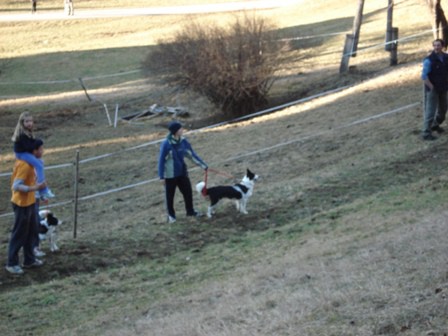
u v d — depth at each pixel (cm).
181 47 2694
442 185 1366
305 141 1964
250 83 2639
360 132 1923
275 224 1373
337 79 2700
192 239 1336
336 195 1474
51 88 3784
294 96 2716
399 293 796
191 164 1978
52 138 2664
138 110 3022
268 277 1030
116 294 1100
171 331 857
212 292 1023
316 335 721
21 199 1175
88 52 4500
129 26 5222
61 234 1448
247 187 1440
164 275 1170
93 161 2284
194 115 2839
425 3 2456
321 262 1033
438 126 1712
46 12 6144
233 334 777
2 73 4222
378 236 1112
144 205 1653
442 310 726
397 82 2372
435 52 1652
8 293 1122
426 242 992
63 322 1001
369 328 714
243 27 2659
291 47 2834
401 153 1645
